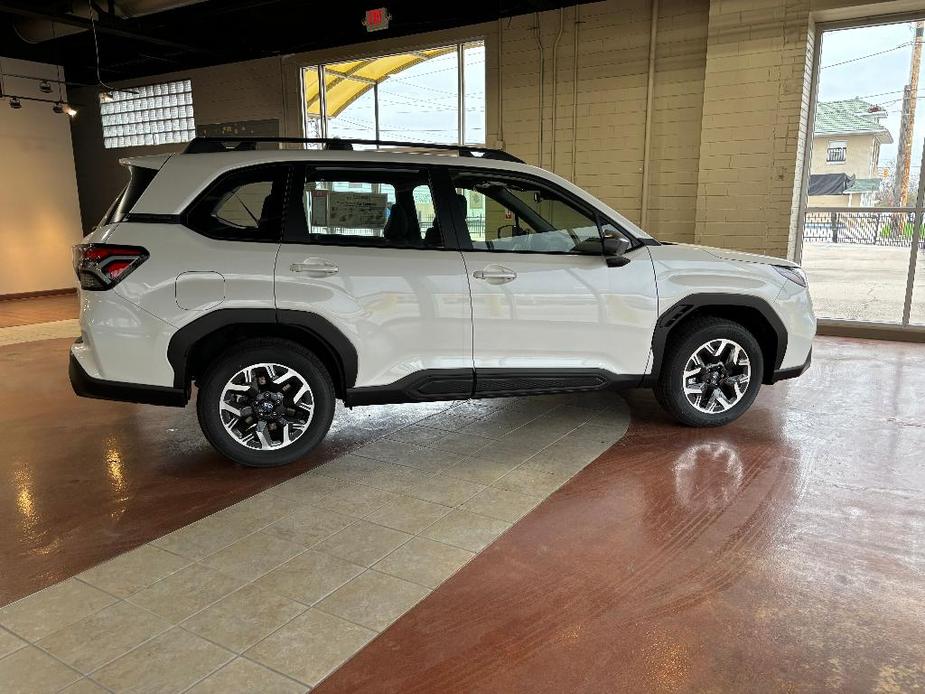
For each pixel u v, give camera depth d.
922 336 6.85
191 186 3.22
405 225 3.46
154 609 2.26
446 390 3.54
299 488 3.28
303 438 3.48
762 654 2.02
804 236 7.54
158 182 3.23
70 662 1.99
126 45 10.55
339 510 3.02
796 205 7.31
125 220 3.18
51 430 4.29
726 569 2.50
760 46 6.96
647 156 7.88
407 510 3.02
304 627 2.16
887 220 7.08
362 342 3.36
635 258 3.76
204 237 3.21
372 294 3.34
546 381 3.67
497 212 3.60
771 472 3.42
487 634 2.12
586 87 8.13
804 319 4.08
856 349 6.56
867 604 2.27
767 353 4.18
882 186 7.07
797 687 1.88
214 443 3.37
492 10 8.41
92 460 3.72
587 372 3.72
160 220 3.18
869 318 7.36
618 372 3.80
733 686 1.89
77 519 2.97
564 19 8.10
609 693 1.87
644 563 2.55
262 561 2.58
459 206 3.54
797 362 4.14
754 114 7.11
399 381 3.46
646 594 2.34
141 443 4.01
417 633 2.13
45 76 11.52
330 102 10.16
